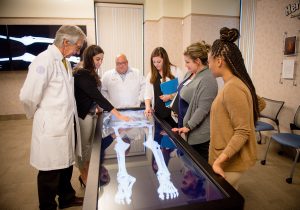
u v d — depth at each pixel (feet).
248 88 3.38
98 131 4.97
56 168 5.23
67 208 6.30
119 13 17.48
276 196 6.89
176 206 2.34
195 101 4.97
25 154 10.37
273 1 10.26
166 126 5.31
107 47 17.76
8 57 15.47
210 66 3.70
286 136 8.33
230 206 2.32
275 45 10.31
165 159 3.77
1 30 15.11
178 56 16.69
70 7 15.94
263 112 10.47
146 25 17.08
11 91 16.42
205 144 5.10
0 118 16.48
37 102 4.86
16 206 6.59
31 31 15.34
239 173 3.64
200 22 15.24
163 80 7.18
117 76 8.27
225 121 3.46
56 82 5.03
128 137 4.80
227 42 3.46
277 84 10.36
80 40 5.18
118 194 2.80
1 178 8.22
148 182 3.06
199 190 2.83
